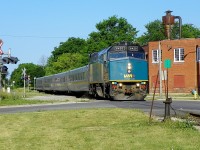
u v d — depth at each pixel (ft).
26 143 41.73
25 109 91.91
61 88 208.64
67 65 370.53
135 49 116.26
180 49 196.75
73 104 104.53
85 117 63.46
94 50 307.58
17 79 595.47
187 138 40.83
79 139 42.93
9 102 122.62
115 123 55.72
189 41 195.72
